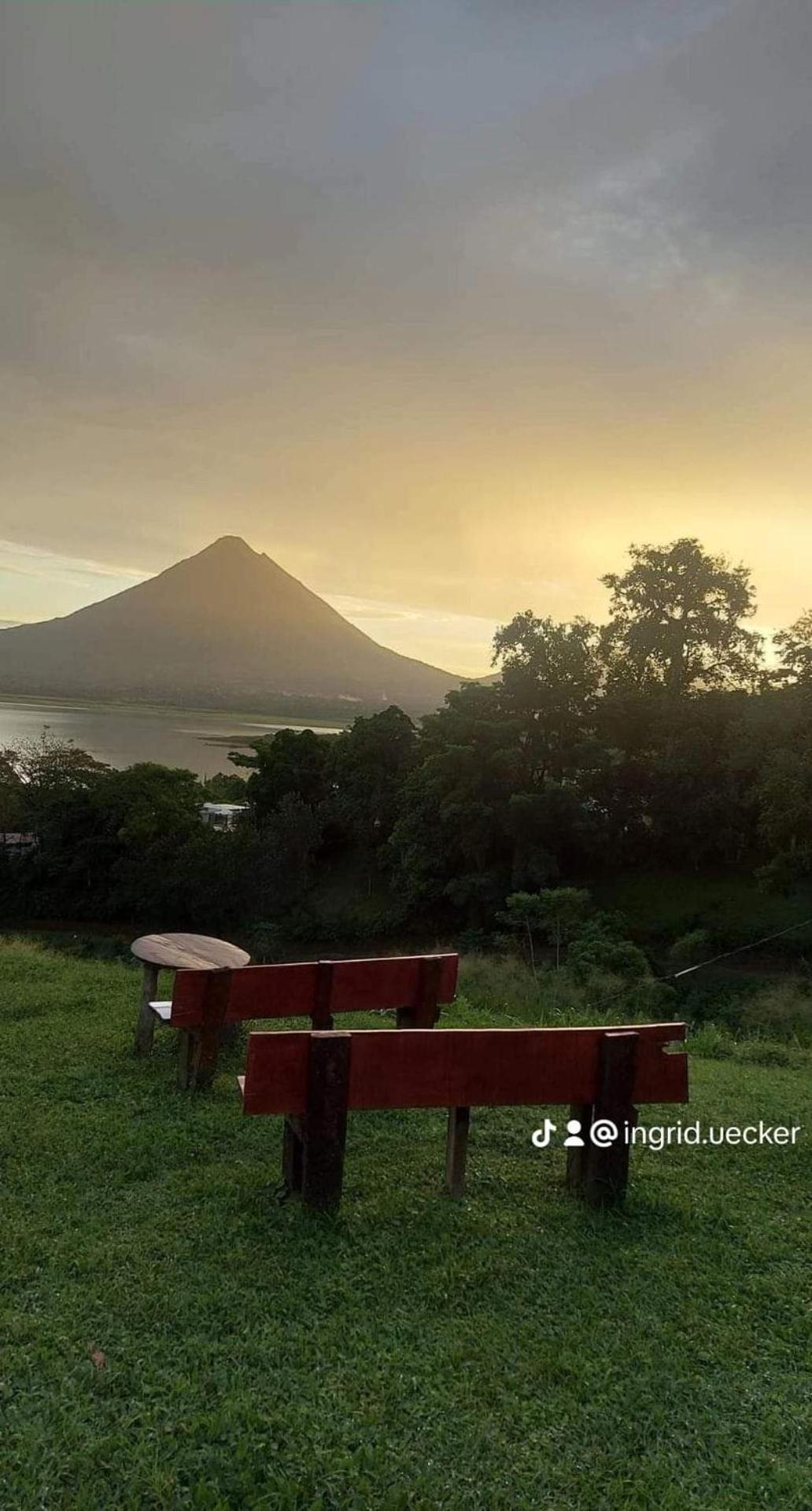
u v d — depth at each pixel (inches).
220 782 2370.8
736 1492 83.5
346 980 193.5
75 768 1772.9
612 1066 139.6
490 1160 158.4
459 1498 80.7
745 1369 101.8
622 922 1114.1
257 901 1441.9
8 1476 80.1
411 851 1334.9
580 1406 94.1
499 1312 110.5
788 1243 132.0
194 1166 150.4
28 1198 135.9
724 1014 723.4
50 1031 233.3
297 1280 114.3
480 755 1278.3
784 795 1070.4
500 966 589.9
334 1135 131.3
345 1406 91.6
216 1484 80.6
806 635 1124.5
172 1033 232.7
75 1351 98.2
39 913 1551.4
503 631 1381.6
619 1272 121.3
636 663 1421.0
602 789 1362.0
